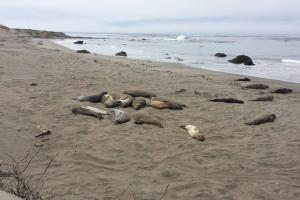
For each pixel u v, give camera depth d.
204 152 6.77
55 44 38.28
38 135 7.19
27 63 16.47
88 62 18.55
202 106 10.25
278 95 12.67
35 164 5.93
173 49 37.03
